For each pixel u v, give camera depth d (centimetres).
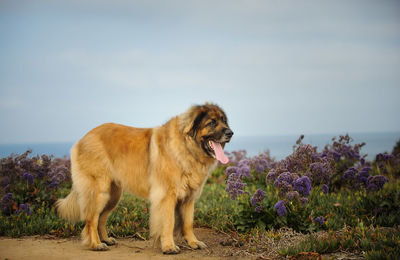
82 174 527
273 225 555
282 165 654
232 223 602
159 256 466
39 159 791
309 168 635
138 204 773
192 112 498
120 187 564
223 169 1143
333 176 795
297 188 556
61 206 555
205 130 496
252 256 458
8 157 766
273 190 671
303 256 430
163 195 487
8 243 541
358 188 716
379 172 880
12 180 768
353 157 850
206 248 504
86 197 518
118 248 514
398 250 406
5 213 686
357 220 559
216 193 885
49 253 481
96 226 518
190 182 500
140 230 624
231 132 502
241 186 646
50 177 802
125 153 527
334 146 859
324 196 707
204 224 650
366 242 441
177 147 491
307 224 541
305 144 654
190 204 521
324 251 443
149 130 544
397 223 549
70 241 557
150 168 505
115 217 678
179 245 515
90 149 529
